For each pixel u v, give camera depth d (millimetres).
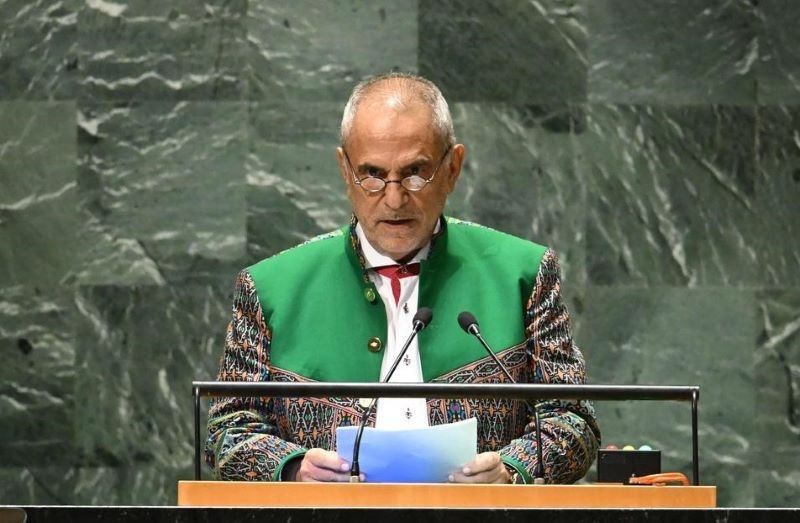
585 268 22219
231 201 22062
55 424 21750
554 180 22250
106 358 21828
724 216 22328
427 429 10656
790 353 22203
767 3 22406
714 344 22203
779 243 22328
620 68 22438
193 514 8734
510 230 22188
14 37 22016
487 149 22234
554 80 22391
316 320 13812
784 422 22125
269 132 22125
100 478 21688
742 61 22516
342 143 13648
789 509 8789
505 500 9820
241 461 12516
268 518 8711
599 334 22156
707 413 22078
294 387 10656
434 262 13961
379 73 22250
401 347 13695
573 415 13305
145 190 21984
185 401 21844
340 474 10930
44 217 21906
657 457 12016
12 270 21844
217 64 22141
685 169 22375
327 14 22250
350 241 14078
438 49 22328
